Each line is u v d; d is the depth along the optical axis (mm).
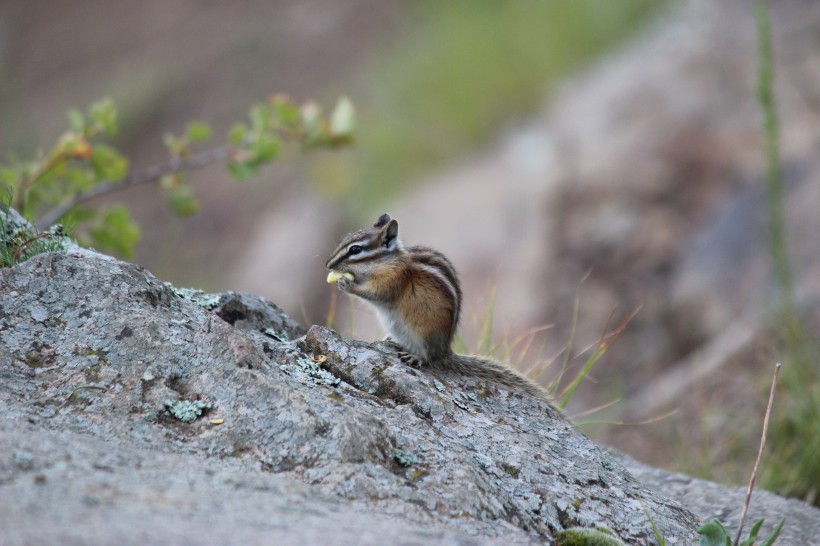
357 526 4684
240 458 5477
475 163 24453
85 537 3967
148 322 6191
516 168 22812
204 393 5855
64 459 4852
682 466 11984
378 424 5805
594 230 20094
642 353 17531
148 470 4992
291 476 5348
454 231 21953
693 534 6293
